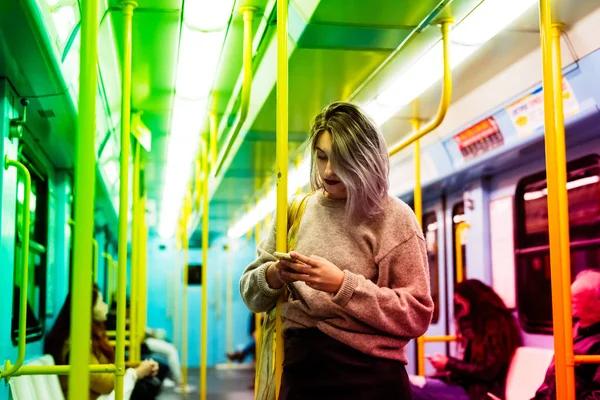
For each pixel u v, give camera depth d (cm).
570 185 484
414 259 203
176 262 1529
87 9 195
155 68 441
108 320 834
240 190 956
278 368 216
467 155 567
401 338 202
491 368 524
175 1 337
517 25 370
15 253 393
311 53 384
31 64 322
